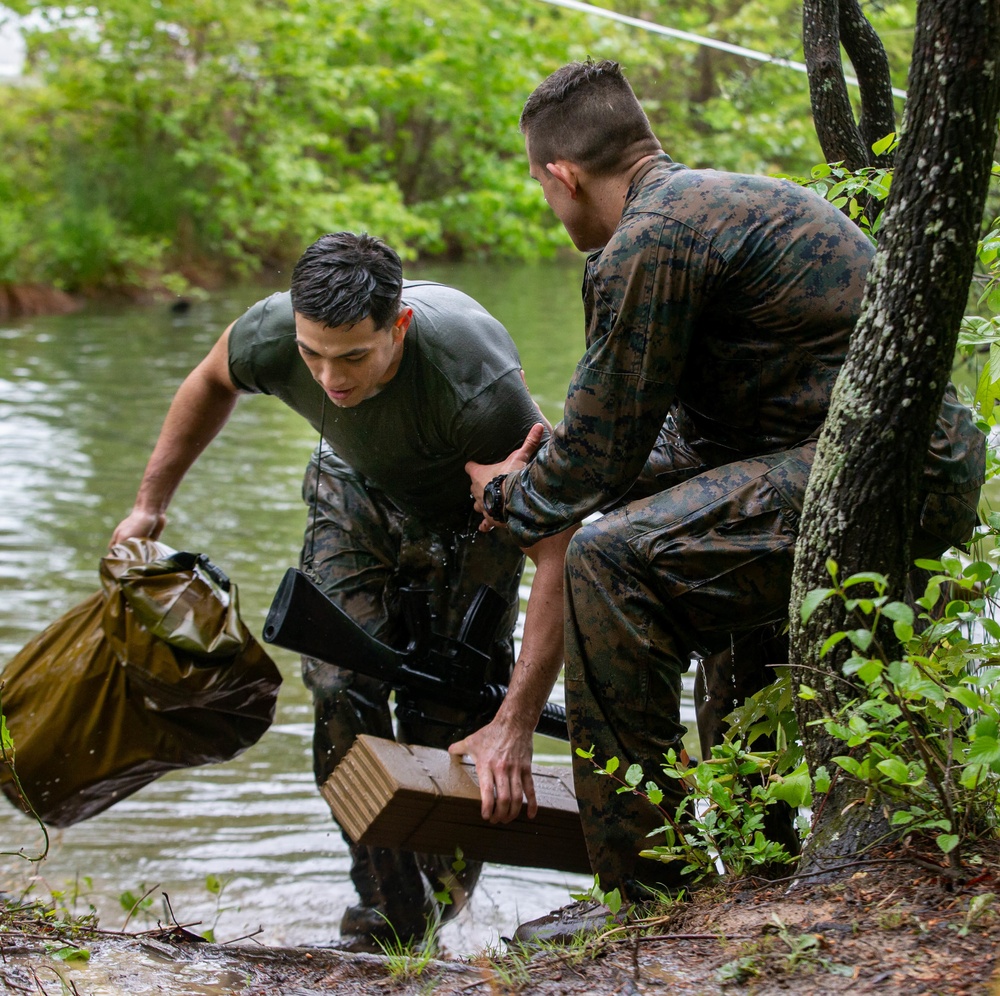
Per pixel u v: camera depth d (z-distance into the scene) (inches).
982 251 109.2
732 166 556.1
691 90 601.0
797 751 94.1
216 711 130.4
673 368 92.7
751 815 92.6
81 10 790.5
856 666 72.6
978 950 70.8
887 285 78.9
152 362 477.1
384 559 138.7
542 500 98.8
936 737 84.9
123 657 127.1
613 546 93.4
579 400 94.5
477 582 138.4
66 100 783.7
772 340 92.8
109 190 745.6
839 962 72.5
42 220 684.1
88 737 129.2
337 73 831.1
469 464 120.3
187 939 92.9
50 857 149.0
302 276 110.1
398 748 109.4
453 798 106.2
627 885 96.8
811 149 528.7
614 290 92.1
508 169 911.7
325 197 816.3
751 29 433.4
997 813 84.3
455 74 895.1
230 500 291.4
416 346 118.5
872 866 81.7
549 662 111.6
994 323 107.4
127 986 80.8
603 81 101.2
